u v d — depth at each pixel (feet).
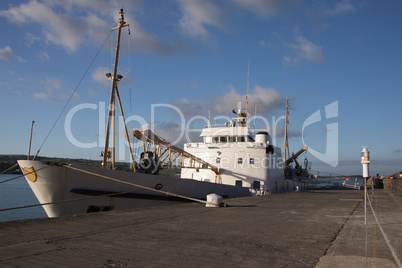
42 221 30.53
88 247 20.52
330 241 23.40
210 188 70.38
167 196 59.72
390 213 41.81
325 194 91.50
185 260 17.79
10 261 16.92
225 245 21.80
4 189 204.44
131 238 23.71
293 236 25.35
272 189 95.04
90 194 49.11
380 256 18.84
